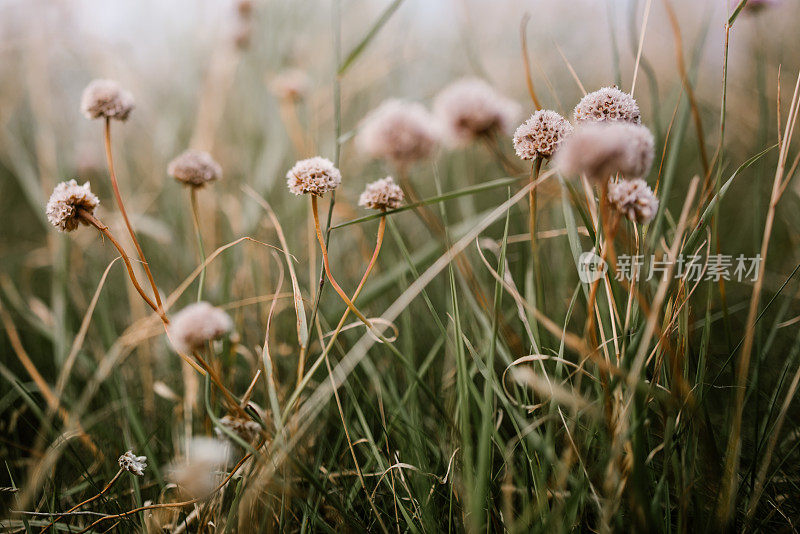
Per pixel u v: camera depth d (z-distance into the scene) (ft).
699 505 0.99
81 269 1.95
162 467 1.23
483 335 1.30
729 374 1.31
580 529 1.00
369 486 1.17
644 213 0.91
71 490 1.16
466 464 1.00
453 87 1.12
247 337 1.55
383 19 1.25
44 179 1.93
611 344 1.07
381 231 1.07
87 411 1.42
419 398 1.32
